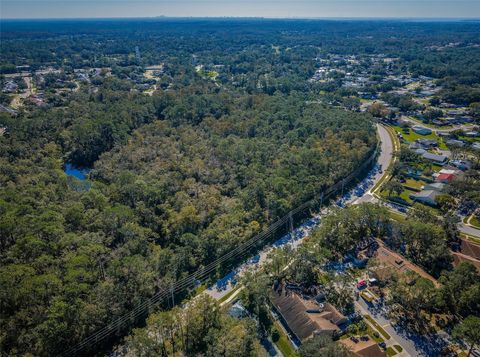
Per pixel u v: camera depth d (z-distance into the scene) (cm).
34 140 15788
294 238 10475
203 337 7100
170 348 6981
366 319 7588
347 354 6225
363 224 10325
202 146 15188
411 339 7119
